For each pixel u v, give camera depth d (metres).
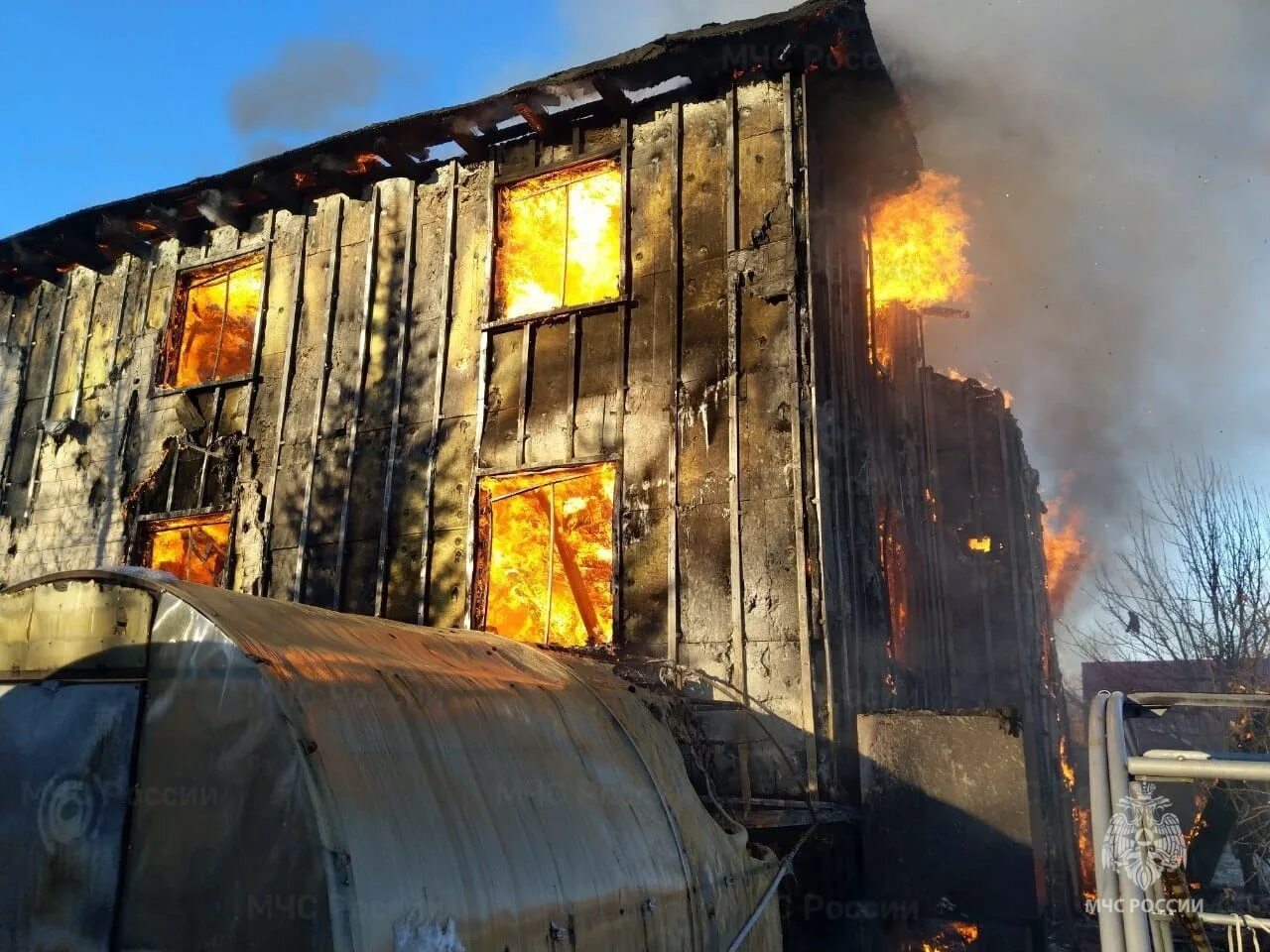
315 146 11.30
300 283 11.96
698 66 9.92
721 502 8.95
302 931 3.33
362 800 3.65
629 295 9.94
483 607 9.88
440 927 3.61
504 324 10.46
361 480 10.81
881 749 7.53
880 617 10.17
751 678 8.35
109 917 3.71
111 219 12.73
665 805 5.79
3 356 14.11
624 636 9.00
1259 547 15.60
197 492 11.76
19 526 13.03
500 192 11.04
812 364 8.93
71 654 4.18
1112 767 2.77
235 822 3.59
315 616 4.77
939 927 7.22
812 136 10.08
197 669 3.86
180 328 12.95
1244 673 14.45
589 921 4.48
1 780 4.12
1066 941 11.97
